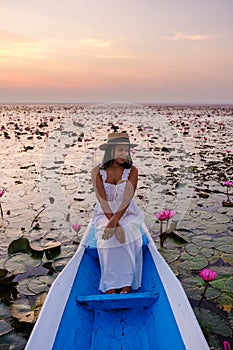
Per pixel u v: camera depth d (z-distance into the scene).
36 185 5.04
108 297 1.91
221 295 2.32
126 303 1.92
